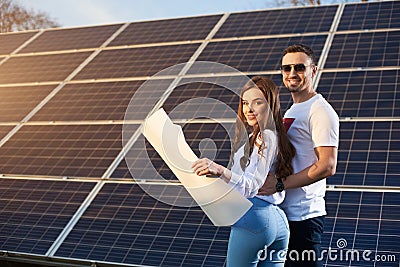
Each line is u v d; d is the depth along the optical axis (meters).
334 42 10.87
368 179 7.85
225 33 12.13
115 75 11.67
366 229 7.20
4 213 8.80
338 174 8.02
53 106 11.20
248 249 5.07
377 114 8.88
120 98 10.86
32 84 12.21
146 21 13.66
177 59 11.55
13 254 8.06
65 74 12.27
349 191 7.75
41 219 8.53
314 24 11.64
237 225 5.04
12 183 9.41
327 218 7.45
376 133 8.53
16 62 13.36
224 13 13.03
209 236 7.62
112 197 8.62
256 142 4.92
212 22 12.76
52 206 8.73
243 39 11.70
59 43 13.78
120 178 8.96
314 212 5.73
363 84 9.55
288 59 5.63
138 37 13.02
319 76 9.98
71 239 8.07
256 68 10.56
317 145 5.38
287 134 5.56
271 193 5.08
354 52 10.41
